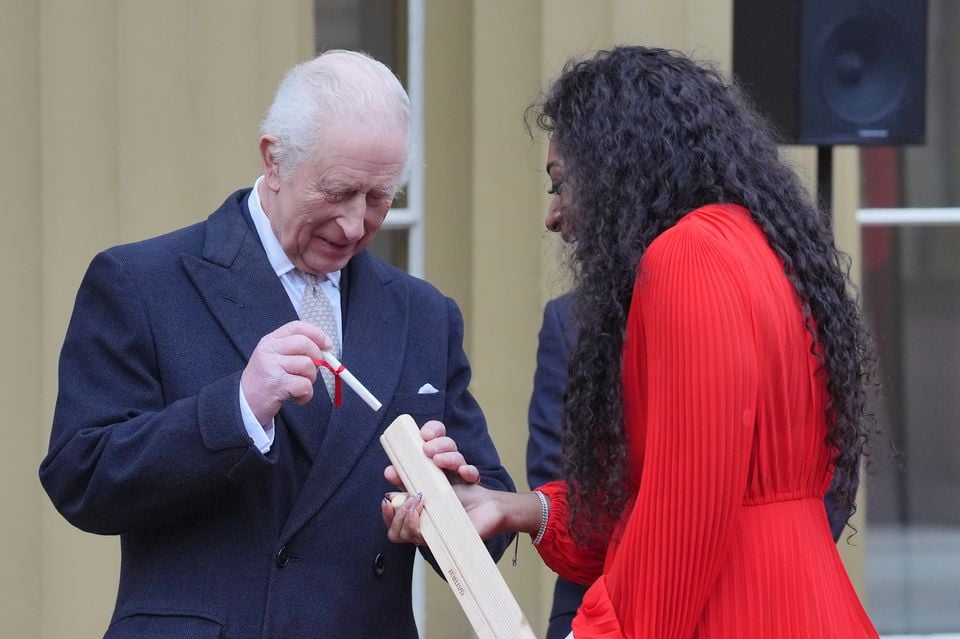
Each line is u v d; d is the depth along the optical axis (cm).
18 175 507
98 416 304
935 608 623
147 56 513
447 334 348
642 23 552
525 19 557
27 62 507
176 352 309
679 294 263
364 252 342
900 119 471
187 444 291
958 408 620
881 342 616
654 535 264
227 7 520
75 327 315
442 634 572
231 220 325
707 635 272
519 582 554
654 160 287
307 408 314
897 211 615
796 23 469
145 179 514
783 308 273
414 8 570
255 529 307
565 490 326
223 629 302
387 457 324
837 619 279
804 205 294
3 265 507
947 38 621
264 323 315
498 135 558
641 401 279
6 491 509
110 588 517
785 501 280
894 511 621
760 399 268
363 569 316
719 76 308
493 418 557
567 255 307
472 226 564
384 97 304
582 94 299
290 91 306
